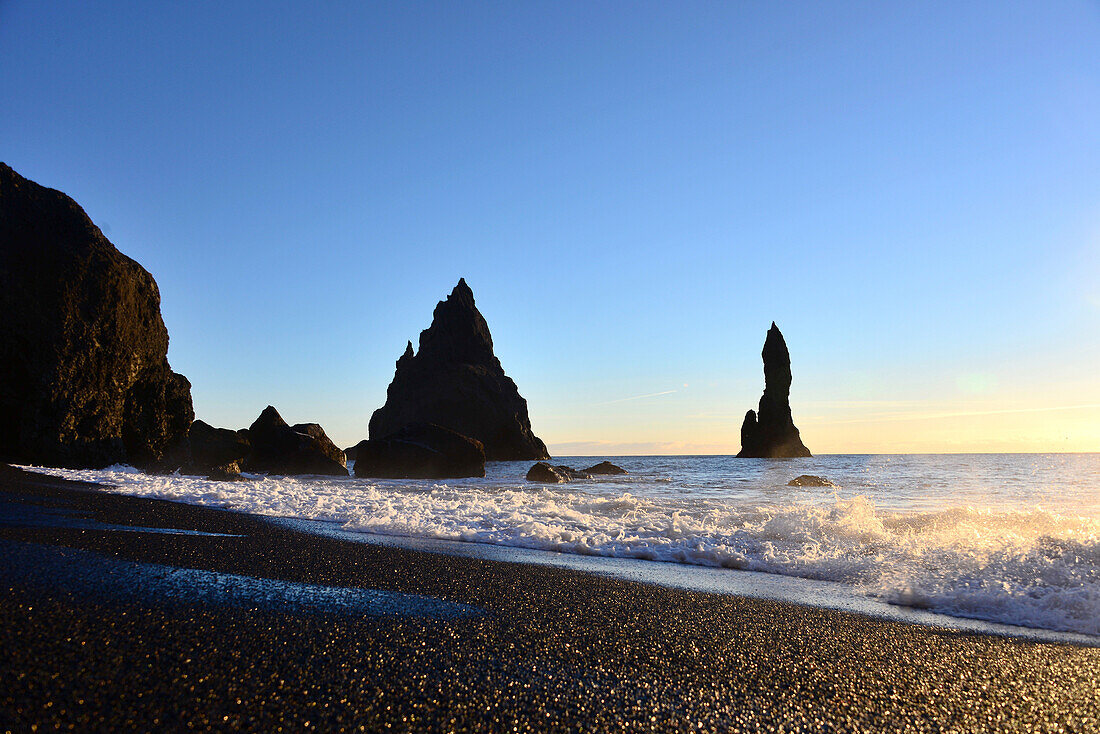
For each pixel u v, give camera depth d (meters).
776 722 3.36
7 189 27.08
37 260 26.66
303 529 10.45
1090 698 3.86
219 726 2.91
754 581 7.30
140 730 2.81
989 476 38.19
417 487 26.67
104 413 28.53
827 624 5.36
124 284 29.95
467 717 3.19
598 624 5.02
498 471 57.94
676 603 5.94
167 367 33.41
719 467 64.12
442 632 4.54
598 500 16.78
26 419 25.11
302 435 39.88
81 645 3.69
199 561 6.54
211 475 26.86
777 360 116.12
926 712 3.58
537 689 3.60
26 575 5.12
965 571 7.26
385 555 7.89
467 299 126.19
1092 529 10.09
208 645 3.90
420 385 117.19
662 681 3.85
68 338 26.72
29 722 2.77
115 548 6.91
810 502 20.17
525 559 8.31
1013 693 3.91
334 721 3.04
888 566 7.68
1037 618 5.71
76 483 16.81
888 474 42.22
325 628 4.42
